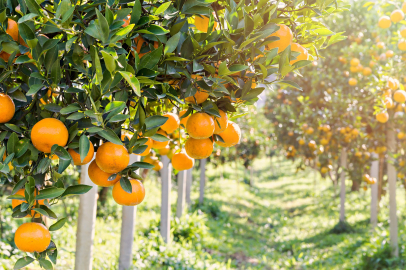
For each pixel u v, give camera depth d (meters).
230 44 1.56
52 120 1.36
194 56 1.57
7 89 1.49
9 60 1.38
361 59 7.36
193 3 1.59
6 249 5.74
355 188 16.78
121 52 1.46
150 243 7.17
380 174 11.92
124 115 1.34
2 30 1.37
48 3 1.56
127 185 1.54
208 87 1.55
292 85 1.59
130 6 1.66
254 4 1.76
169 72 1.52
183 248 7.76
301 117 8.74
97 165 1.50
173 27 1.57
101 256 6.42
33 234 1.39
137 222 9.35
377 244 7.67
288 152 12.20
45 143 1.32
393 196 7.45
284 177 27.39
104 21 1.28
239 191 19.09
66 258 6.08
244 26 1.51
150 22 1.60
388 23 3.63
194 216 9.62
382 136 7.27
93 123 1.31
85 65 1.57
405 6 3.49
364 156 8.55
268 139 20.55
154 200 12.81
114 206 10.95
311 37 1.95
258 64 1.56
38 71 1.39
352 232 10.57
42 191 1.37
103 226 8.78
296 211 15.22
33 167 1.49
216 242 9.24
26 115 1.55
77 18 1.47
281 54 1.57
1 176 1.53
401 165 6.80
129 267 5.92
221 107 1.75
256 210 15.53
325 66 9.11
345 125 7.74
